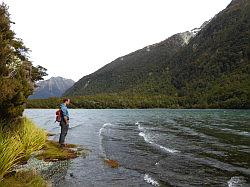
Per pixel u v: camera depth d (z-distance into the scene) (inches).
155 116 3191.4
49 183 454.6
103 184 483.8
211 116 3031.5
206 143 1009.5
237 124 1884.8
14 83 498.6
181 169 615.5
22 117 676.7
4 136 426.6
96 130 1496.1
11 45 526.0
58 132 1294.3
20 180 369.1
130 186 481.1
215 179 539.2
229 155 780.6
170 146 938.7
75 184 472.1
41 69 1000.2
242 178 547.8
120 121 2317.9
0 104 485.4
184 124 1926.7
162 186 489.1
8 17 510.0
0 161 340.5
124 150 848.3
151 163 671.1
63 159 640.4
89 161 647.8
